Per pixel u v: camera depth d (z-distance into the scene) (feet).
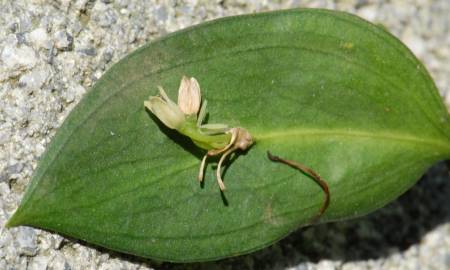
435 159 0.46
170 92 0.45
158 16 0.51
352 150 0.46
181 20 0.52
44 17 0.47
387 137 0.46
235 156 0.45
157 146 0.44
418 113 0.46
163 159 0.45
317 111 0.46
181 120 0.43
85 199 0.43
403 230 0.56
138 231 0.44
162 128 0.44
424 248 0.56
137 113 0.44
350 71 0.46
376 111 0.46
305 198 0.45
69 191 0.43
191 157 0.45
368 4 0.59
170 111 0.43
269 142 0.46
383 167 0.46
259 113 0.46
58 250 0.45
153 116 0.44
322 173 0.45
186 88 0.44
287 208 0.45
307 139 0.46
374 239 0.55
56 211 0.43
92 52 0.48
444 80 0.60
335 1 0.58
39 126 0.46
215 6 0.53
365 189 0.46
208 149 0.44
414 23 0.60
